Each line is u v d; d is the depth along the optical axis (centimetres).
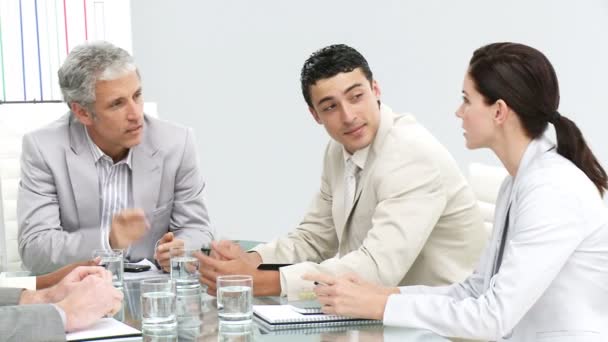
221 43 571
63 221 326
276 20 578
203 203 346
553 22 599
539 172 212
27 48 502
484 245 288
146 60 557
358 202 286
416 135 278
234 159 582
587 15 601
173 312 203
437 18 593
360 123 275
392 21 591
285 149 590
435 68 597
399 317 212
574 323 210
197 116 571
